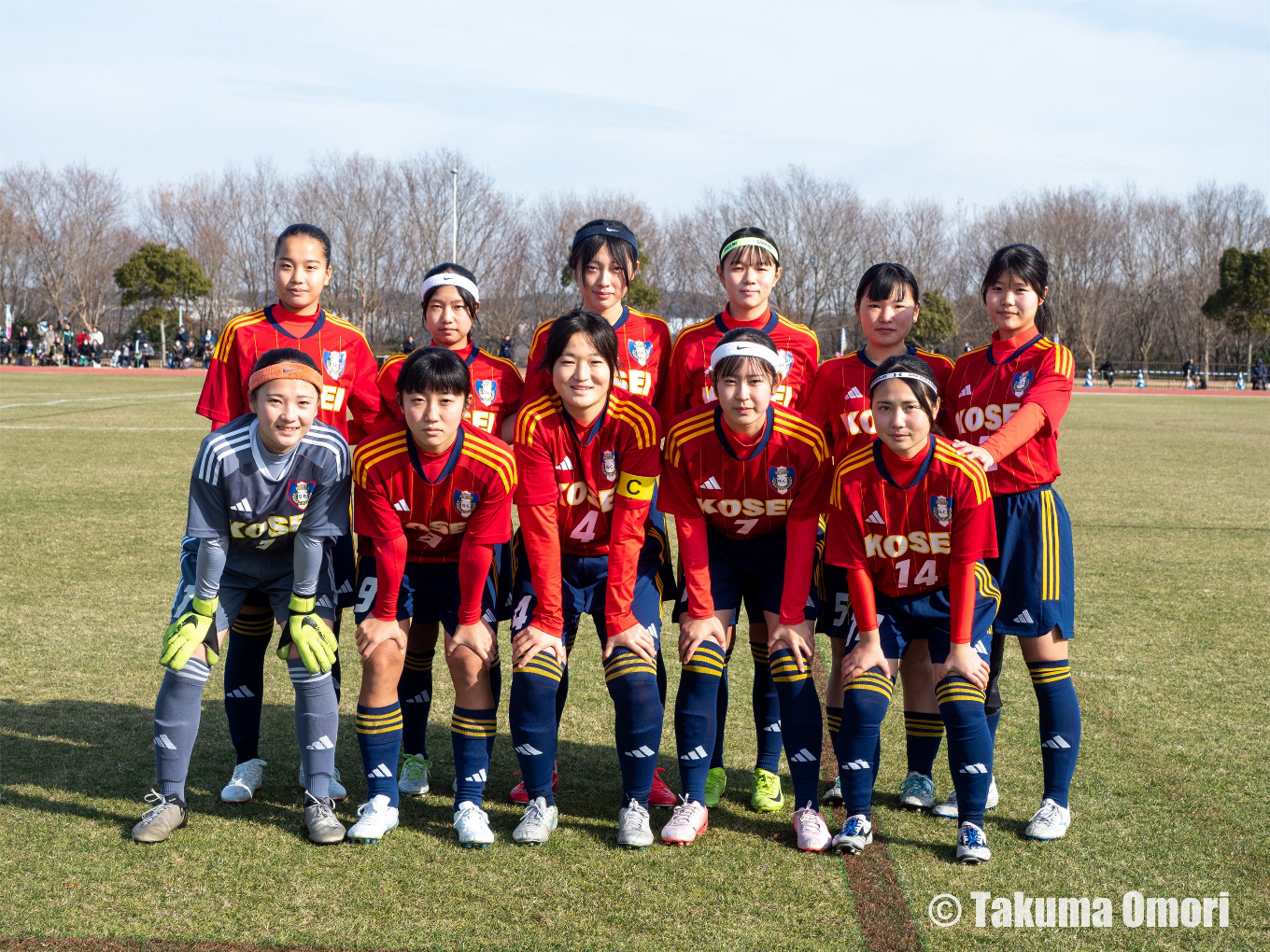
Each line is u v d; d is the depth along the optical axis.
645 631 3.28
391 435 3.17
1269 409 27.66
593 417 3.21
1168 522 9.11
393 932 2.66
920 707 3.49
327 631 3.29
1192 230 56.69
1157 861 3.11
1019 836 3.28
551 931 2.68
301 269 3.76
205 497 3.12
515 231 53.12
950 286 58.06
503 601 3.57
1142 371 47.91
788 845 3.24
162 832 3.15
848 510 3.18
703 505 3.37
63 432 14.71
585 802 3.55
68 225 54.53
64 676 4.60
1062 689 3.36
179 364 43.38
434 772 3.86
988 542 3.18
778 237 54.25
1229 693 4.63
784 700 3.27
